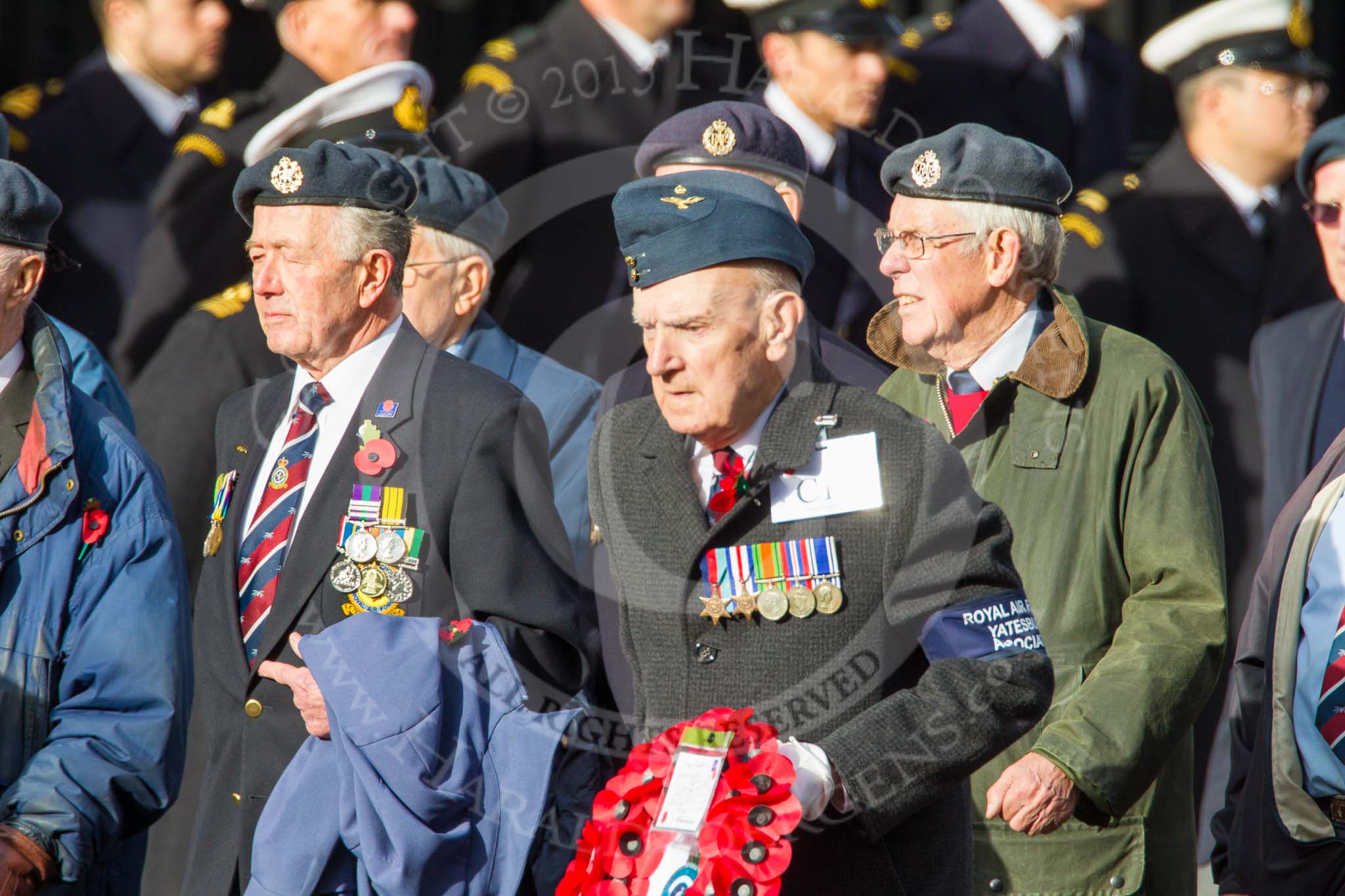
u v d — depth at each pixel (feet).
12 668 36.68
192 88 62.75
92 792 35.68
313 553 35.73
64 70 75.72
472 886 32.42
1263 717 36.81
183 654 38.01
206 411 48.06
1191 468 38.04
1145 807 38.70
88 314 61.36
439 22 73.61
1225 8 55.11
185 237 55.16
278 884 32.96
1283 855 35.73
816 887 29.22
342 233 36.47
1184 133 56.39
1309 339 52.11
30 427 37.83
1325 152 48.06
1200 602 37.06
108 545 37.70
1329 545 35.94
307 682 33.86
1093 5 62.08
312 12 54.80
